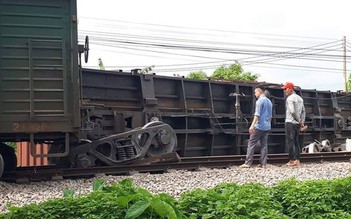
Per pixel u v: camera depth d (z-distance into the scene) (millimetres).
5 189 8742
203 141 15953
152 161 11898
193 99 15930
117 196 4664
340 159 15977
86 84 13367
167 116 14609
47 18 9750
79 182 9703
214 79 16859
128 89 14195
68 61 9836
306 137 19891
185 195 4918
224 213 4500
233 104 16891
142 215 4164
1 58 9398
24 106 9484
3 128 9328
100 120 12828
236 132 16234
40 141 10617
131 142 11656
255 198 5023
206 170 11852
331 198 5508
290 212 5383
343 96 22125
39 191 8531
